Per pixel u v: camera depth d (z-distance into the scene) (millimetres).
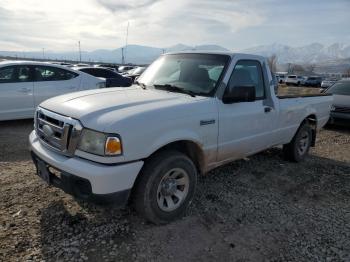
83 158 3057
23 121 8352
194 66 4348
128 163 3059
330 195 4625
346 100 9562
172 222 3574
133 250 3051
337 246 3318
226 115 4008
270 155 6336
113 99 3516
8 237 3102
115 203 3043
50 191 4102
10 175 4590
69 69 8664
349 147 7691
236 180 4906
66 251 2963
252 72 4559
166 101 3594
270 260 3039
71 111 3234
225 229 3512
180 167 3506
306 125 5988
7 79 7559
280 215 3900
